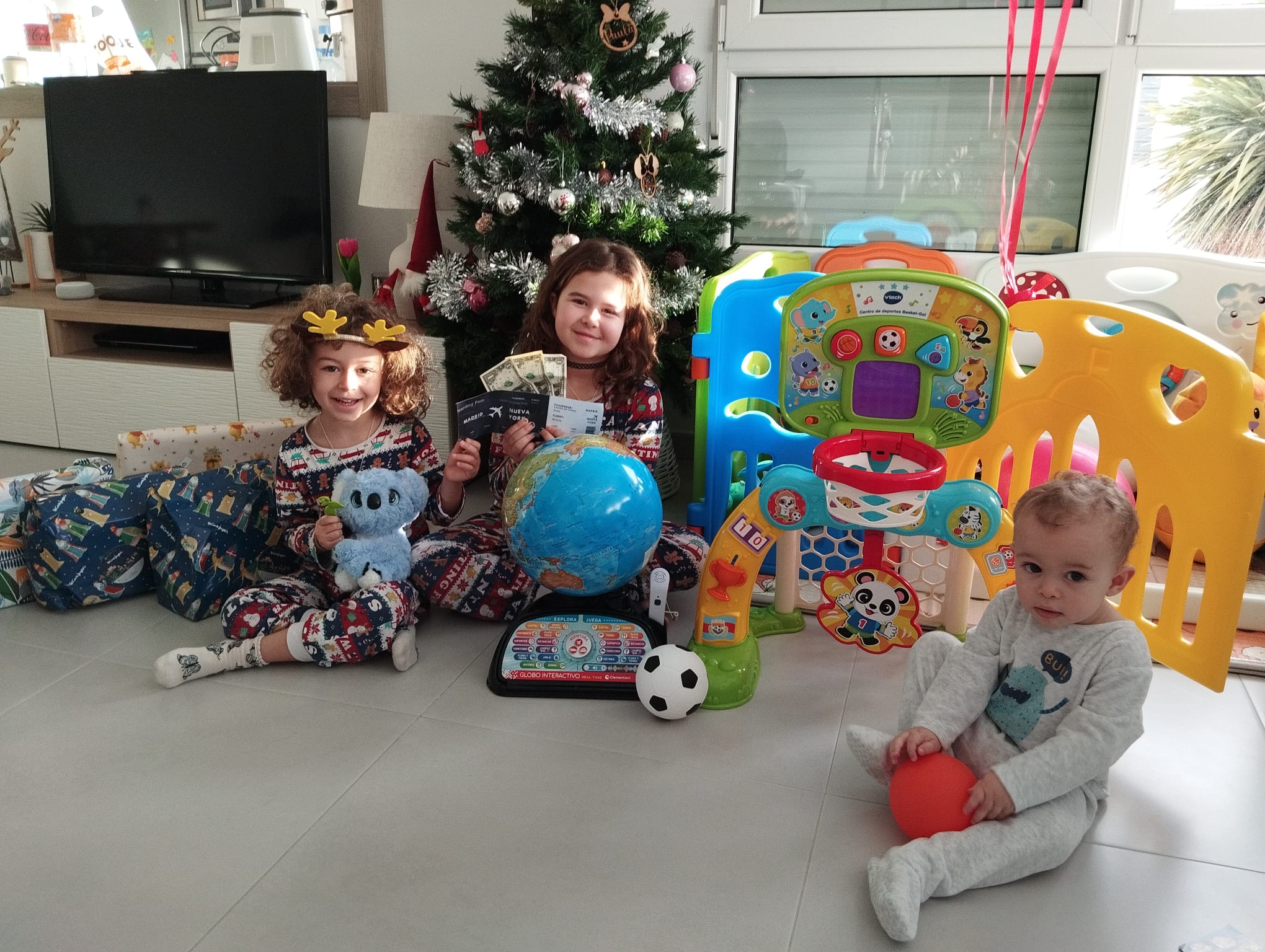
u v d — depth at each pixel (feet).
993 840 3.63
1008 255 5.69
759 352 6.26
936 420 4.67
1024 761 3.67
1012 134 7.80
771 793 4.23
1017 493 5.58
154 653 5.47
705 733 4.70
